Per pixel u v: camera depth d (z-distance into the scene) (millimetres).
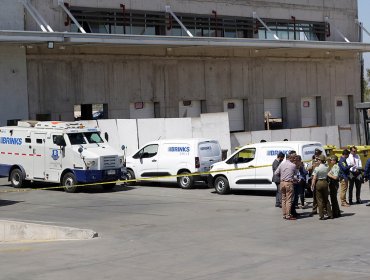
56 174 26828
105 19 37031
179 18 40562
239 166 24984
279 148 24141
